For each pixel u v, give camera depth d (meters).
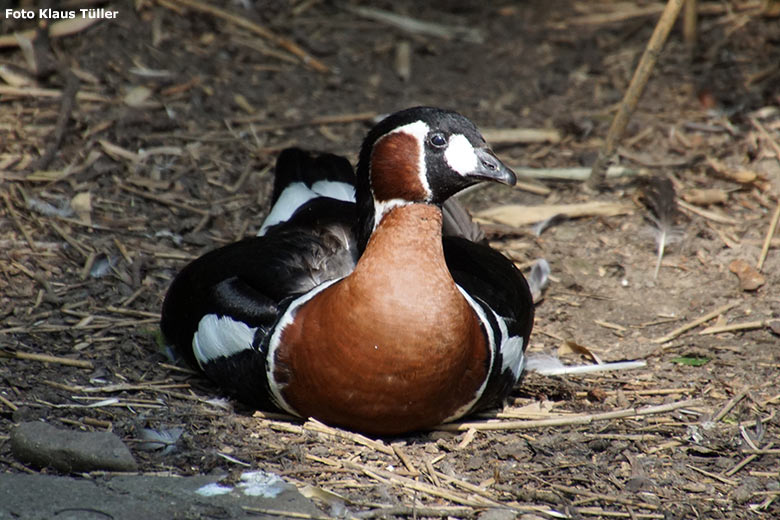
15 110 13.16
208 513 7.16
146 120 13.33
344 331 7.70
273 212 10.38
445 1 17.19
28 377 8.90
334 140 13.73
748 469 8.32
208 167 12.88
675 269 11.51
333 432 8.26
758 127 13.66
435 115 7.91
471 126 7.93
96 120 13.12
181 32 15.22
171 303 9.31
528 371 9.59
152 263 11.07
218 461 7.88
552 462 8.20
